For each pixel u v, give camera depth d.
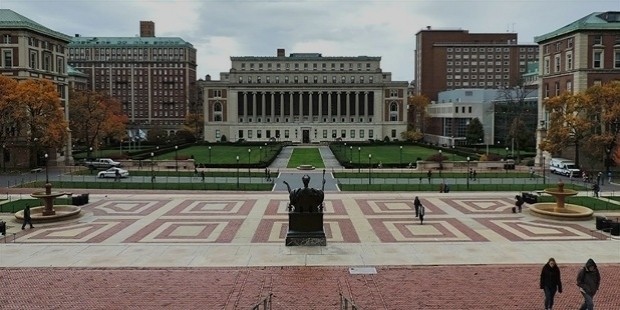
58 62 120.88
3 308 29.12
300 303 29.80
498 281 33.72
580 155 105.00
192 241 44.62
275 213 57.62
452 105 192.62
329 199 67.12
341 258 39.12
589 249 41.69
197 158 132.75
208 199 67.44
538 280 33.88
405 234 47.31
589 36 105.31
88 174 98.75
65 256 39.72
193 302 30.09
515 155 132.50
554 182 86.06
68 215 53.62
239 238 45.72
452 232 48.16
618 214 56.44
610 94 90.75
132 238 45.75
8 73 107.94
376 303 29.88
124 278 34.44
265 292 31.73
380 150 158.38
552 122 97.50
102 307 29.31
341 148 152.75
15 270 36.19
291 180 89.12
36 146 101.25
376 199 67.19
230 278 34.44
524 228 49.84
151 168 103.00
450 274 35.25
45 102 99.44
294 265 37.34
